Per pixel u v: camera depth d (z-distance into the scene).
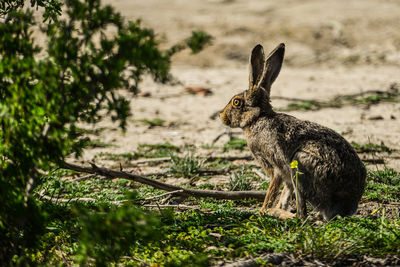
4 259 6.86
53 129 5.88
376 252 7.85
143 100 24.69
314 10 46.59
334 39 38.81
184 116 21.58
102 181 12.91
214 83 28.75
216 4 50.03
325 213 9.92
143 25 38.84
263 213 10.25
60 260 7.72
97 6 6.21
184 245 8.20
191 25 40.69
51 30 6.05
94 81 5.98
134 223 5.40
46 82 5.77
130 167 14.51
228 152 16.06
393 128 18.73
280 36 39.06
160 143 17.27
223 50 36.44
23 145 6.14
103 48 5.93
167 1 50.69
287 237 8.33
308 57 35.56
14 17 6.74
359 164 9.99
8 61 5.85
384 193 11.48
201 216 9.70
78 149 6.33
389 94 24.77
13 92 5.92
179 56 35.78
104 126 19.42
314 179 9.88
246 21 42.31
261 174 13.41
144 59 5.89
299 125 10.51
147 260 7.65
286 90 26.64
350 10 46.38
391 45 37.41
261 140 10.87
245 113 11.23
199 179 13.43
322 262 7.68
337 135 10.24
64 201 10.67
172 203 11.16
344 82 28.44
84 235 5.46
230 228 9.18
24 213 6.00
